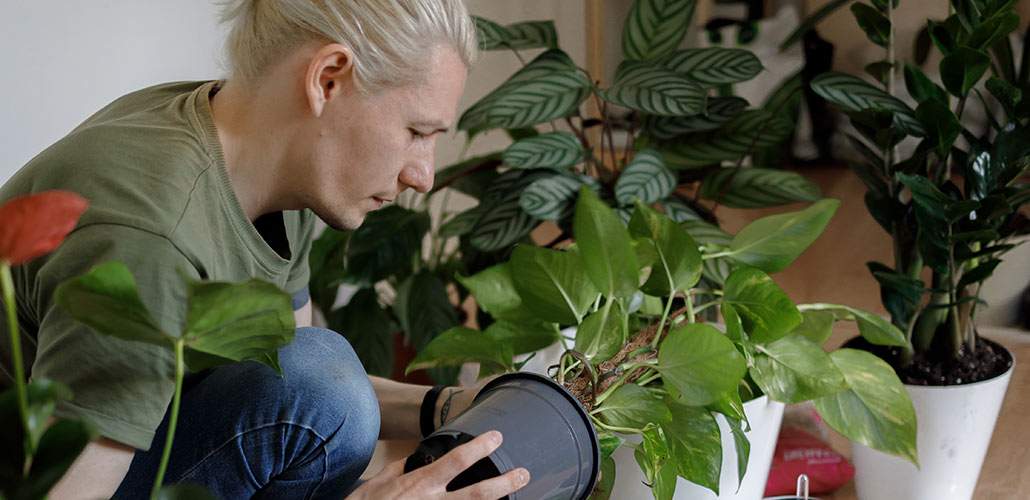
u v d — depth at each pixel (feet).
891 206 5.23
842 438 5.97
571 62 5.93
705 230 5.69
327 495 4.12
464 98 9.97
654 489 3.91
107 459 3.21
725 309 4.28
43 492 2.02
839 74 5.16
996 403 4.99
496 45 5.95
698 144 6.22
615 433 4.12
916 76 5.08
